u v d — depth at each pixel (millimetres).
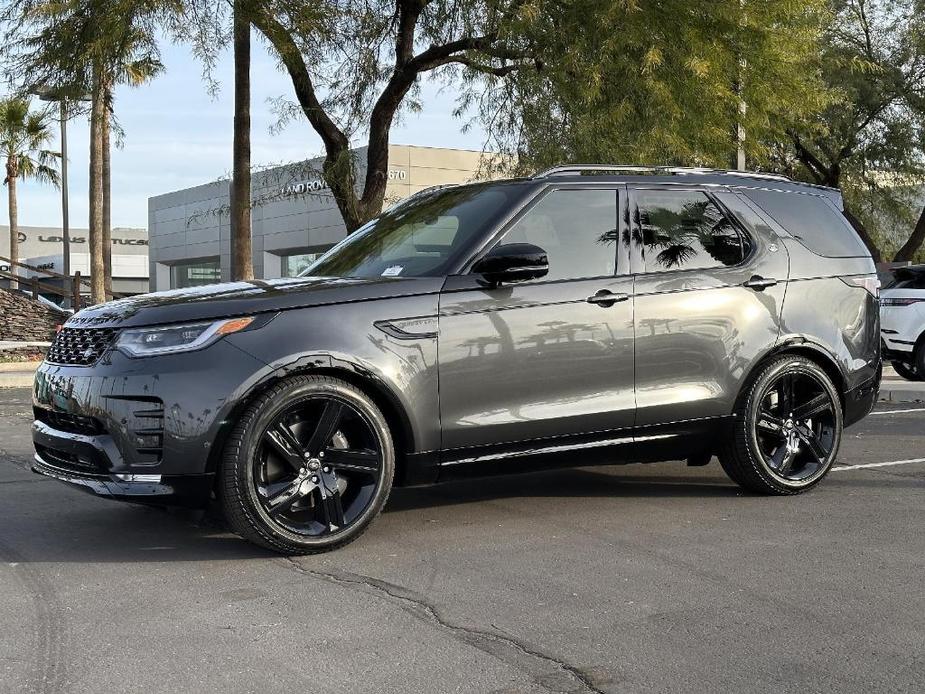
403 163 36375
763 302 5809
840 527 5211
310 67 15695
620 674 3197
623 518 5418
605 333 5270
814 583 4199
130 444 4402
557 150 15219
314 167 16938
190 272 57875
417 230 5457
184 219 55188
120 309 4645
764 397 5824
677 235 5656
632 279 5406
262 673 3211
